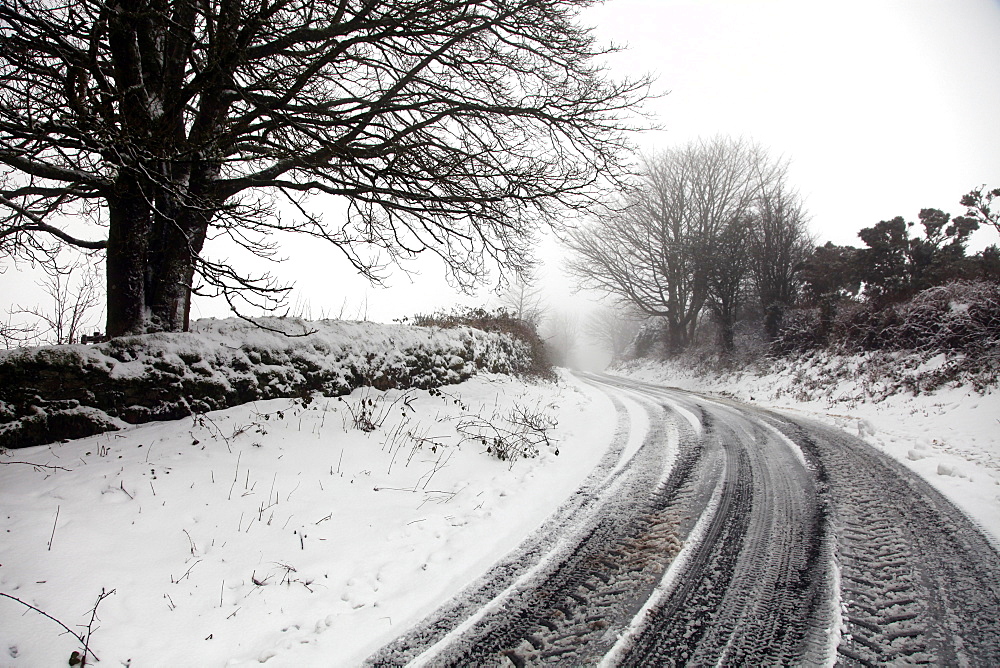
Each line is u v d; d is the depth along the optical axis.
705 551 3.85
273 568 3.70
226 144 5.40
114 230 5.86
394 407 7.38
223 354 6.12
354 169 6.79
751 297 21.12
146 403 5.47
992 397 7.93
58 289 8.68
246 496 4.59
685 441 7.39
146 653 2.79
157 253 6.40
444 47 6.81
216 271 4.80
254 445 5.44
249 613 3.21
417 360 8.69
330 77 6.60
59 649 2.72
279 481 4.93
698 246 22.11
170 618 3.09
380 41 6.64
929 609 3.00
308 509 4.56
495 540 4.21
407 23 6.34
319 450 5.67
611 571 3.62
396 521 4.57
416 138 7.35
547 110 7.76
